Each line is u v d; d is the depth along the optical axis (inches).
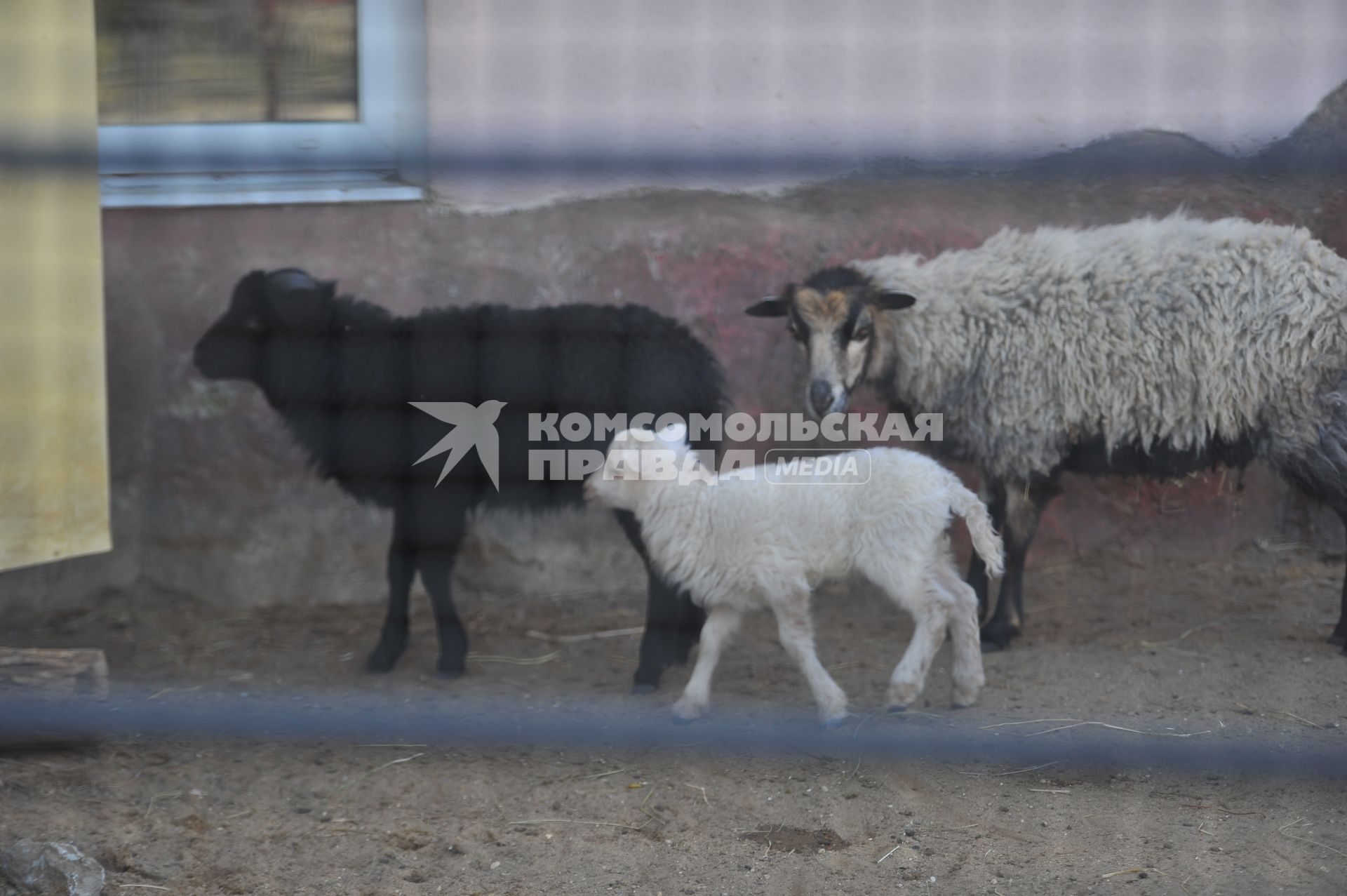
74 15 205.9
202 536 283.4
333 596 286.8
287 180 272.5
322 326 237.5
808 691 221.8
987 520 197.5
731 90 258.7
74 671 196.2
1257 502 284.8
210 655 252.8
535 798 180.7
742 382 279.1
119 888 152.2
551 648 256.7
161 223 274.5
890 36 258.7
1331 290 221.8
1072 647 238.1
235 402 280.2
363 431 237.8
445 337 234.4
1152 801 175.0
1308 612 254.8
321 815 175.5
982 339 239.1
